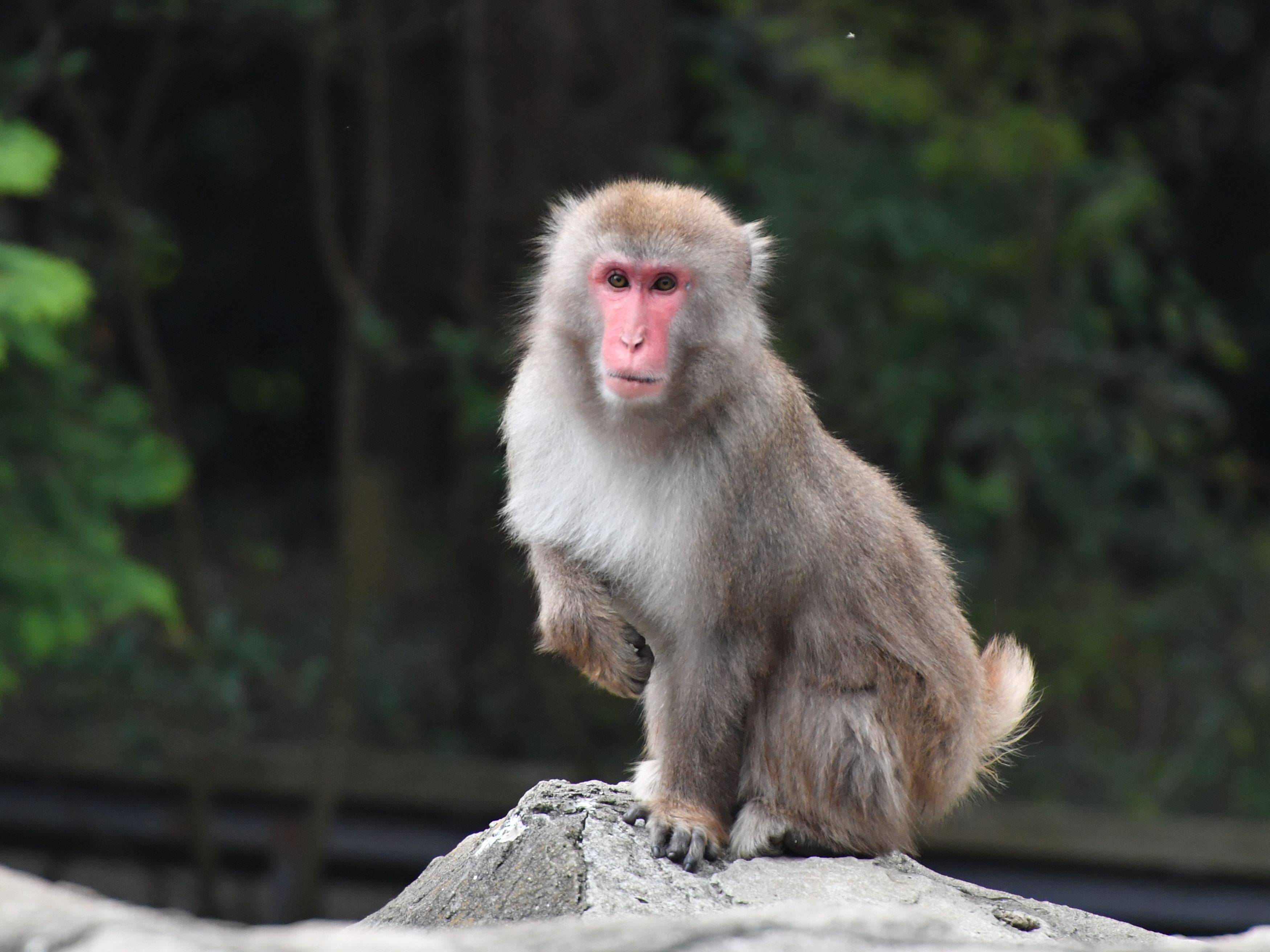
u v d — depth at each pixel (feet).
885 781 24.95
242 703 51.39
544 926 15.83
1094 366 65.46
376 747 61.72
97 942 14.33
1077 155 60.80
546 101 60.90
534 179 60.54
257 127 80.53
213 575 72.18
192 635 51.11
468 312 59.88
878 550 25.75
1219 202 81.35
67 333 46.19
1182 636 66.59
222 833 53.16
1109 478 66.95
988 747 28.17
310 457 87.81
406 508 72.95
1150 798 60.34
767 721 25.12
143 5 54.39
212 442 84.94
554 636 25.14
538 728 61.46
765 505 24.47
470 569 63.31
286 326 87.04
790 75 66.03
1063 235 62.59
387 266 72.13
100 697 51.11
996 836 50.14
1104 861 49.85
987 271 63.77
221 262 84.43
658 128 63.77
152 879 54.03
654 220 24.26
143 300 53.98
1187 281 68.59
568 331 24.89
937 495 66.74
